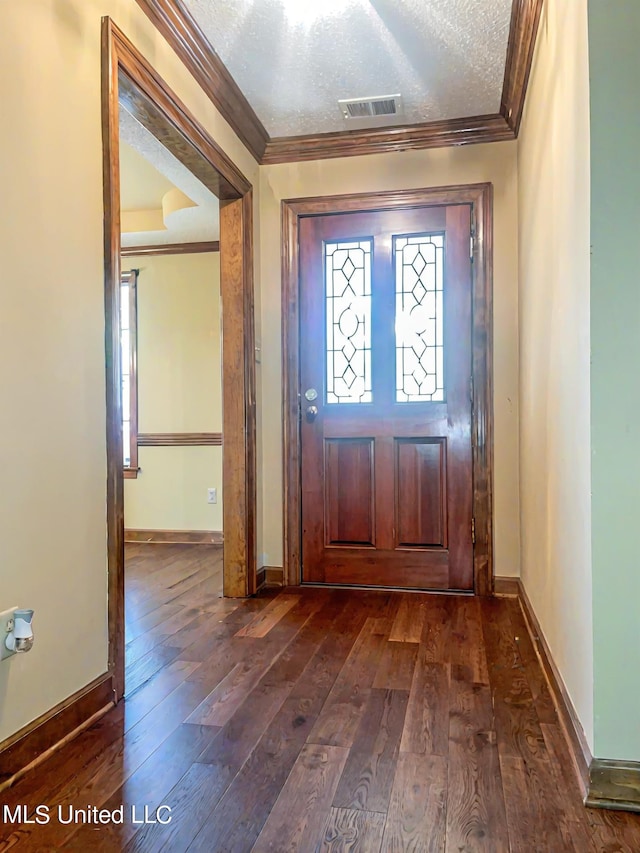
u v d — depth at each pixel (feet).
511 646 7.04
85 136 5.34
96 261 5.49
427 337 9.71
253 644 7.18
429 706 5.50
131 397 14.57
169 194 12.03
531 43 6.91
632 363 4.13
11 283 4.43
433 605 8.80
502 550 9.39
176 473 14.33
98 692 5.35
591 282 4.19
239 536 9.34
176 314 14.40
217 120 8.30
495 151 9.40
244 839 3.71
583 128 4.37
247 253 9.49
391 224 9.78
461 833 3.74
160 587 9.97
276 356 10.17
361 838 3.70
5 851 3.62
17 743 4.37
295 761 4.59
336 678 6.15
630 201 4.11
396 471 9.76
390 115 9.11
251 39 7.20
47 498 4.80
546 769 4.45
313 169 10.01
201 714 5.38
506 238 9.37
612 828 3.80
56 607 4.88
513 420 9.33
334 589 9.79
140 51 6.29
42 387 4.76
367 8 6.64
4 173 4.37
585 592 4.41
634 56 4.09
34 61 4.70
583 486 4.48
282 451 10.11
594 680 4.14
